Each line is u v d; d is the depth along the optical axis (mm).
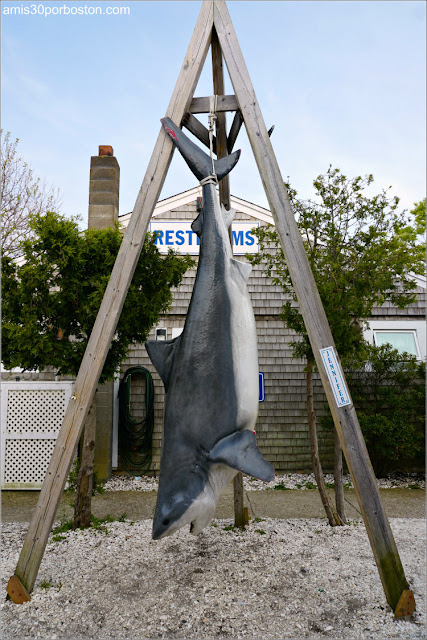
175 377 2754
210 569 3477
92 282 4848
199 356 2699
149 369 7332
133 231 3307
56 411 6844
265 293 7617
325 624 2674
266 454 7309
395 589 2807
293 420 7395
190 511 2477
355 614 2779
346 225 5145
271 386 7461
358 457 2936
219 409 2621
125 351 5219
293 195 5207
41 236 4746
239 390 2668
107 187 7367
